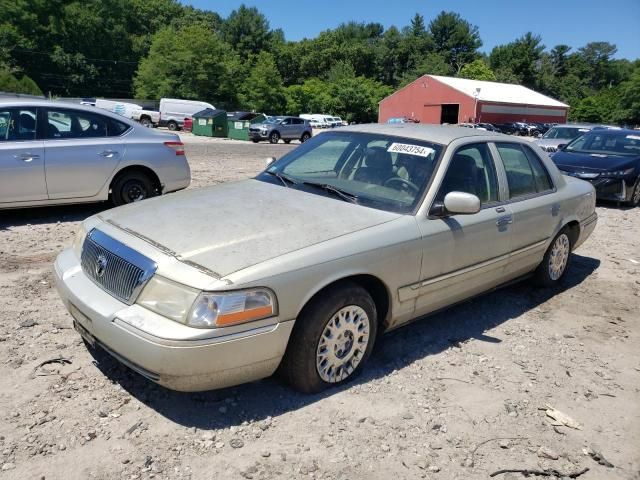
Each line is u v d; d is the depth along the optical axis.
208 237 3.38
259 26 115.06
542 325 5.10
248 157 20.08
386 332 4.10
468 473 3.03
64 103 7.68
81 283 3.51
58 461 2.88
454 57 124.50
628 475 3.12
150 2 103.81
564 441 3.37
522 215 4.95
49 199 7.48
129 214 3.82
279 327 3.18
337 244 3.48
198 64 70.69
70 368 3.75
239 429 3.21
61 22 77.88
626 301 5.90
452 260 4.23
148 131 8.38
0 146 7.05
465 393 3.81
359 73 120.62
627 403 3.86
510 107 63.75
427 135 4.59
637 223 10.24
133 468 2.86
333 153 4.75
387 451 3.14
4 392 3.43
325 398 3.57
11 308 4.66
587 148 13.00
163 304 3.05
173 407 3.38
